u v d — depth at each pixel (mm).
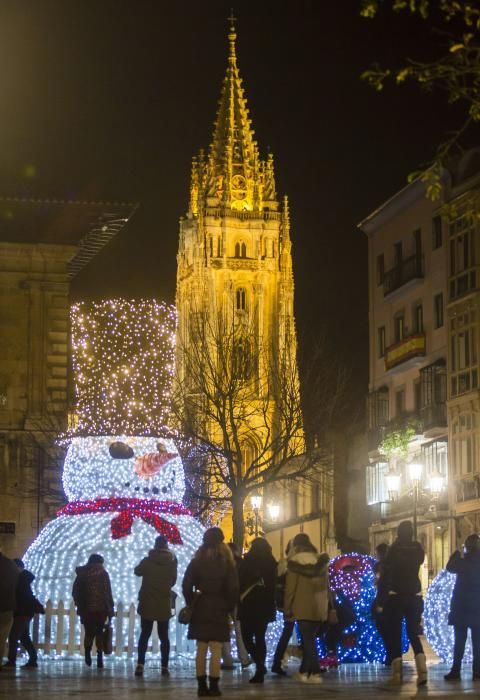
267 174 161500
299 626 24828
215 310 156375
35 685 23406
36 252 51656
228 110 163500
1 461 50312
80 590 28812
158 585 26359
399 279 75000
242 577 25125
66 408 51375
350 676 26594
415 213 73750
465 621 25094
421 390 71562
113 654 31375
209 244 157750
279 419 71062
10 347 51312
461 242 67562
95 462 32625
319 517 83688
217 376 74812
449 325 68188
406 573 23578
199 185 162000
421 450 70250
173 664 29938
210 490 74500
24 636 28875
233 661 30562
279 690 22219
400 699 19547
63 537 32094
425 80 19062
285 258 158625
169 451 33062
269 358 89000
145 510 32281
